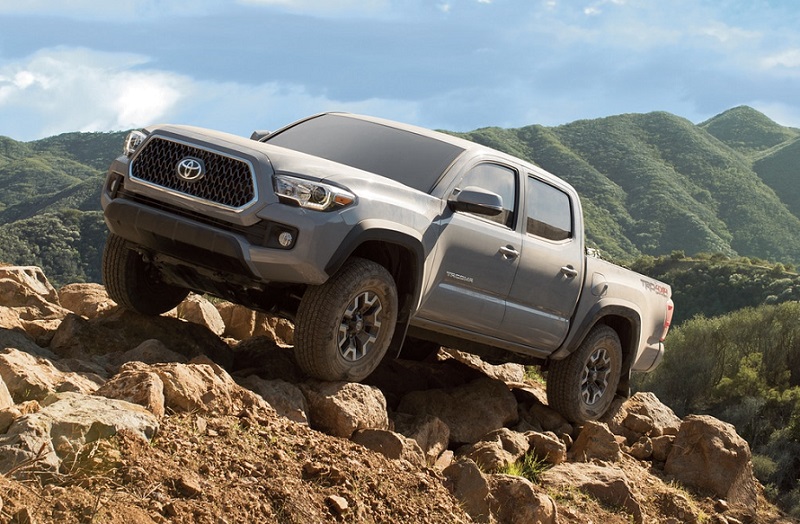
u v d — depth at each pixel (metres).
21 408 4.01
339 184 5.63
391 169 6.54
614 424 8.57
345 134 6.97
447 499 4.96
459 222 6.45
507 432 6.75
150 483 3.68
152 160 5.79
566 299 7.56
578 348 7.90
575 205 7.80
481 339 7.07
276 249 5.45
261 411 4.97
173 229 5.58
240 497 3.93
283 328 8.05
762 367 43.41
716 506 7.65
